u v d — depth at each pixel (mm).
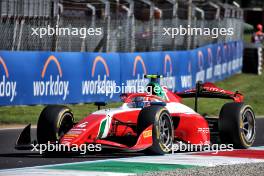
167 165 29578
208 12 87000
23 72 53812
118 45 66750
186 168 28703
